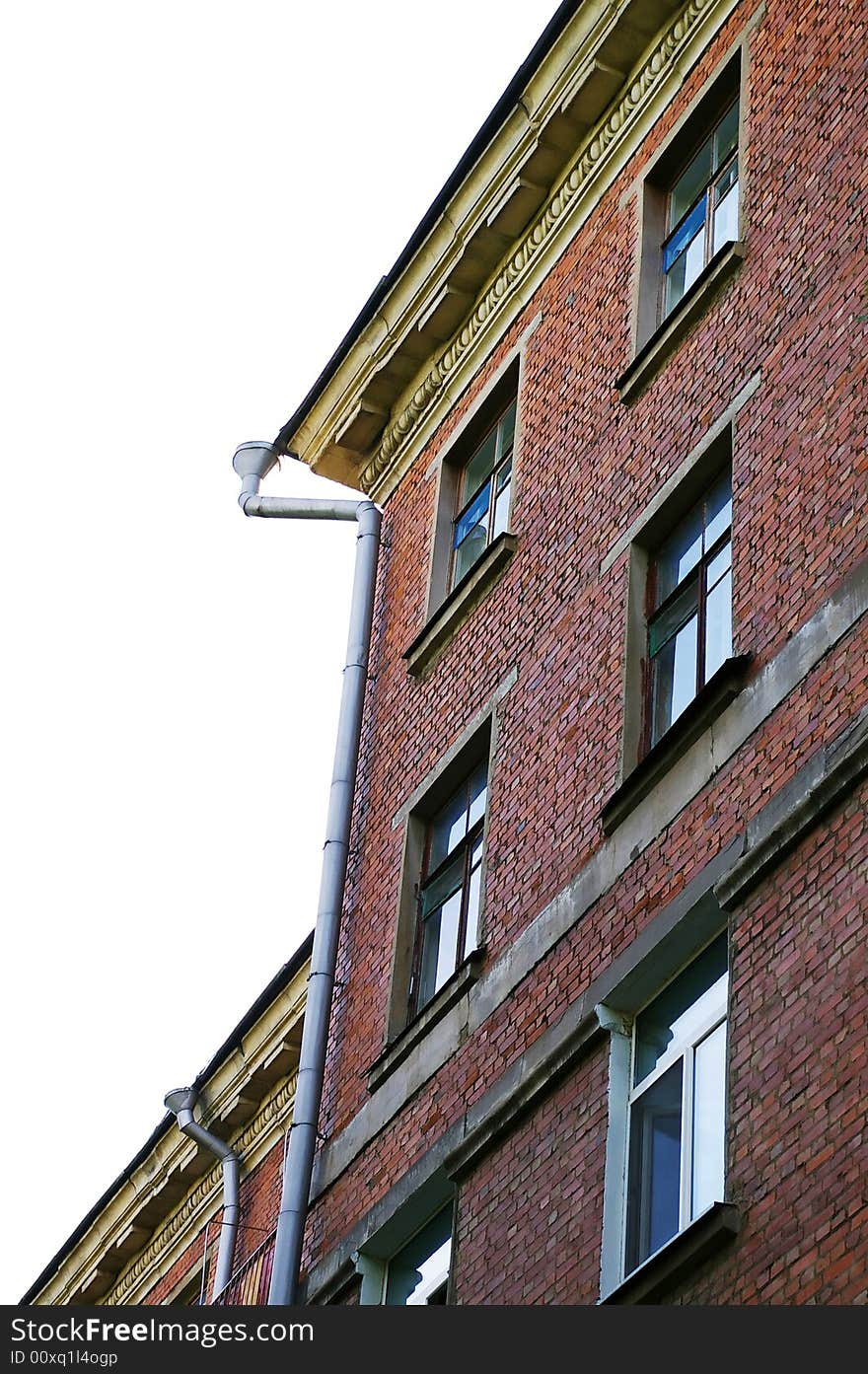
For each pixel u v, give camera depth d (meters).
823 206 16.59
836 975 12.79
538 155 21.27
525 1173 15.49
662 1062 14.63
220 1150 23.98
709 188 19.09
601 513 18.34
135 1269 26.16
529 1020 16.27
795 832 13.60
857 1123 12.06
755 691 14.76
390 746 20.92
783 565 15.10
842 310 15.74
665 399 17.92
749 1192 12.71
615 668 17.06
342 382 23.72
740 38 18.98
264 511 23.25
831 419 15.29
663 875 15.12
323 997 19.78
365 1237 17.59
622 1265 14.09
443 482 22.16
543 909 16.70
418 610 21.55
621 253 19.92
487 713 19.12
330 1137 19.12
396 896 19.64
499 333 21.94
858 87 16.81
